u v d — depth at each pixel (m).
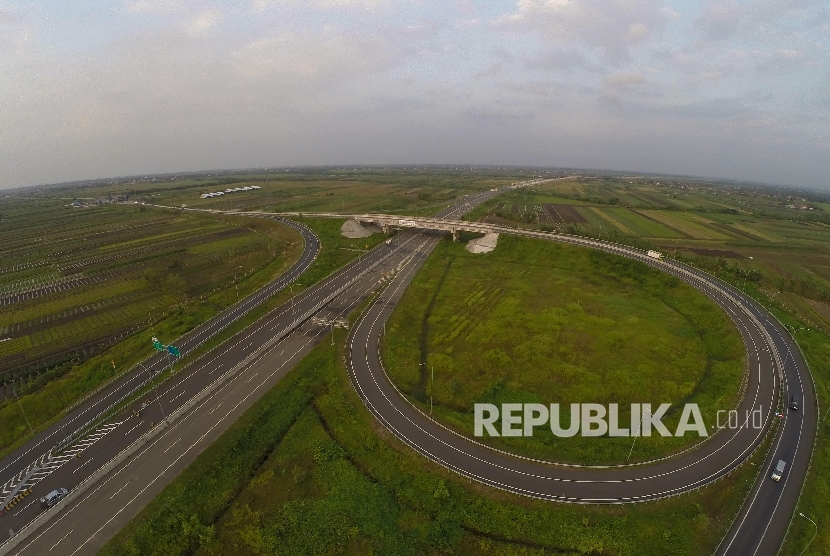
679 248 179.12
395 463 65.00
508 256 169.00
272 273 147.12
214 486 61.25
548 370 89.25
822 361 91.88
